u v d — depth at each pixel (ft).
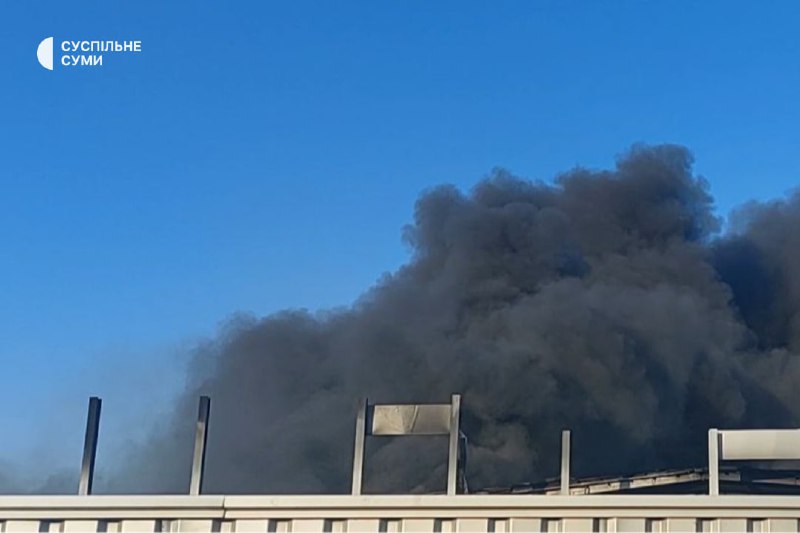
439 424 28.30
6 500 26.50
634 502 25.61
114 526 26.45
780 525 25.30
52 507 26.48
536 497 25.82
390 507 26.11
